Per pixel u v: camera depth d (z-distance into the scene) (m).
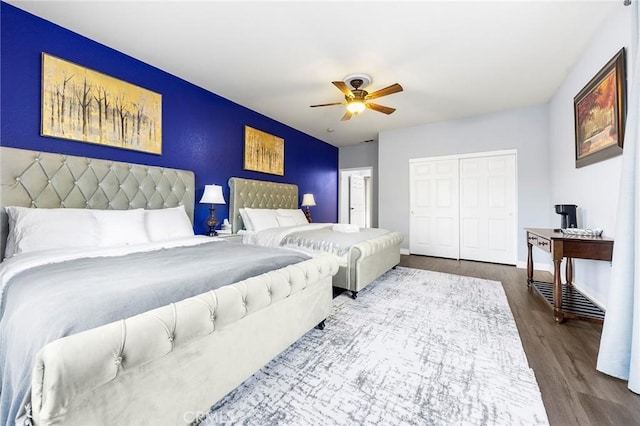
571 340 1.91
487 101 3.94
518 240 4.24
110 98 2.58
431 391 1.40
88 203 2.39
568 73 3.09
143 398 0.96
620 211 1.49
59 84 2.26
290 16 2.17
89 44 2.46
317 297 1.98
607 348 1.50
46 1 2.00
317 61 2.85
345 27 2.30
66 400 0.74
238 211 3.93
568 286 2.96
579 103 2.75
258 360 1.45
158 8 2.08
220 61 2.86
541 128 4.07
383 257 3.43
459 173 4.77
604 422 1.18
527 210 4.19
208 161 3.61
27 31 2.12
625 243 1.47
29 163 2.07
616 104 2.07
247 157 4.21
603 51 2.27
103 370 0.81
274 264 1.73
